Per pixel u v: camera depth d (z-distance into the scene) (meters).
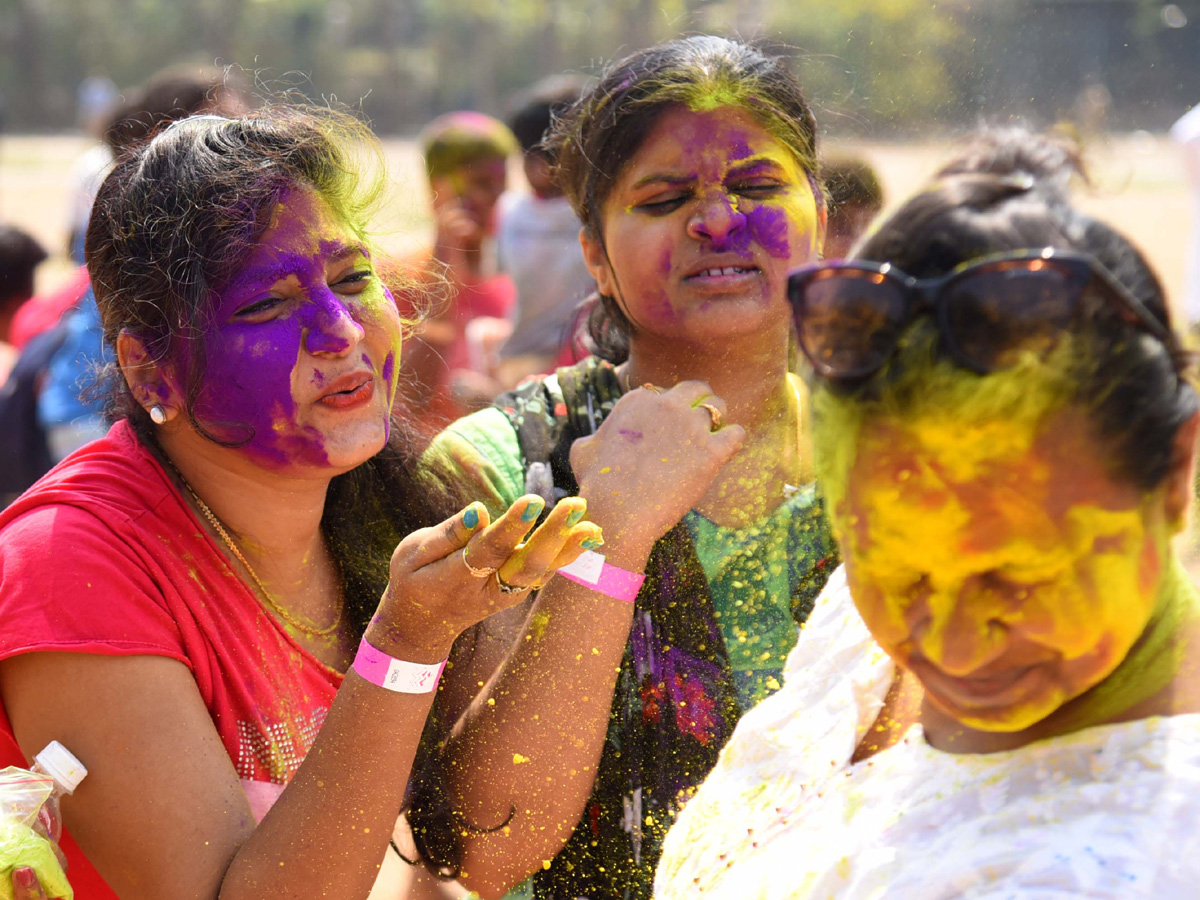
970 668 0.86
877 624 0.91
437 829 1.54
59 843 1.42
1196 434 0.85
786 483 1.65
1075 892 0.78
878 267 0.83
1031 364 0.79
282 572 1.62
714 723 1.58
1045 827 0.83
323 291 1.52
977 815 0.88
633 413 1.50
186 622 1.47
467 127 4.55
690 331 1.65
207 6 38.97
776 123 1.66
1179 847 0.78
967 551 0.83
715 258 1.63
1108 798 0.82
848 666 1.17
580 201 1.81
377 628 1.33
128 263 1.52
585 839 1.60
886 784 0.98
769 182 1.66
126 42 38.31
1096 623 0.84
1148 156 4.86
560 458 1.72
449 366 4.17
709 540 1.64
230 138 1.54
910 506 0.83
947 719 0.98
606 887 1.59
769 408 1.68
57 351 3.66
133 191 1.53
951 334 0.80
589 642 1.44
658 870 1.25
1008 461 0.81
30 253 4.41
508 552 1.25
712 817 1.16
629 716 1.60
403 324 1.91
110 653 1.39
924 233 0.83
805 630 1.26
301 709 1.58
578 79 4.49
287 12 39.41
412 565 1.29
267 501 1.58
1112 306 0.80
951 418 0.80
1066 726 0.89
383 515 1.74
